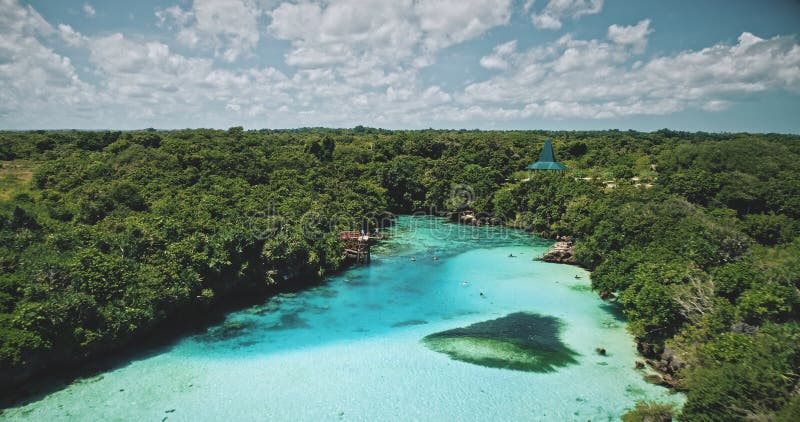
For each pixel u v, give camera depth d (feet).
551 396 104.63
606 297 167.73
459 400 103.19
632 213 193.88
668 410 91.35
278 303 166.61
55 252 134.92
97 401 100.94
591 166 435.94
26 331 105.50
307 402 102.12
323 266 200.95
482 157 453.17
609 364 119.85
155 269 140.46
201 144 306.35
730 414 79.92
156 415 96.48
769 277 117.91
